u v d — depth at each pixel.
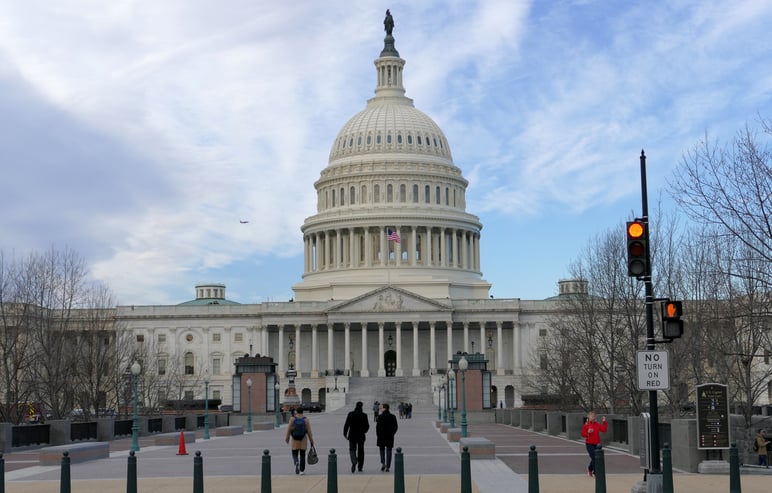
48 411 101.44
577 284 120.38
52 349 100.44
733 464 31.84
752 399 59.75
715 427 40.72
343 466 45.31
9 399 88.44
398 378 176.50
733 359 69.19
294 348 199.00
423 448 58.81
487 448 47.66
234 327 196.75
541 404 114.12
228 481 38.31
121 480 39.22
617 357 74.56
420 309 190.38
